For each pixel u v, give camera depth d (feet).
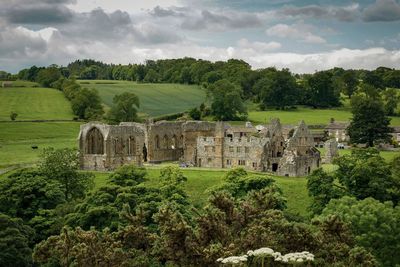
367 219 330.54
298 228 240.73
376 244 334.03
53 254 261.85
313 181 453.58
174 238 231.09
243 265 211.20
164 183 510.17
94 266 231.71
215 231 235.61
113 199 372.38
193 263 225.35
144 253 248.52
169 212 246.47
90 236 243.19
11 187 411.75
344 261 233.14
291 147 652.48
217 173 607.37
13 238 314.76
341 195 444.55
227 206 250.98
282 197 426.92
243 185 457.68
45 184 418.72
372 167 451.94
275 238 235.20
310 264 223.92
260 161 647.97
